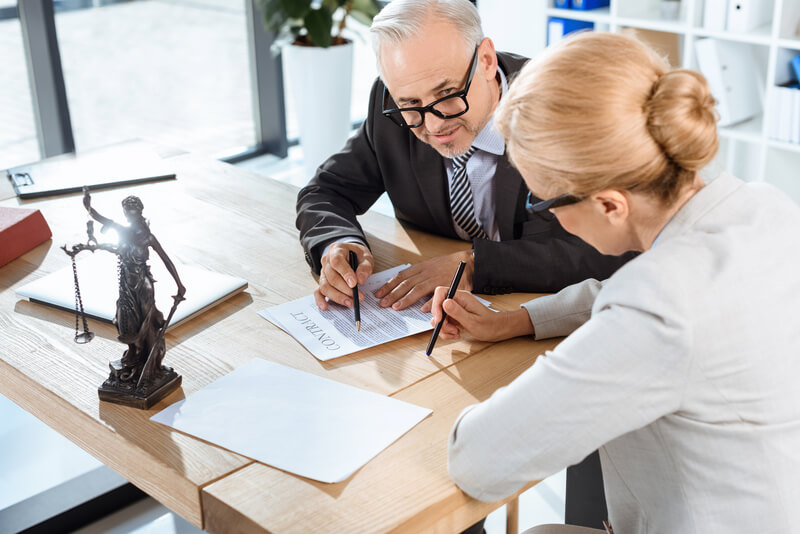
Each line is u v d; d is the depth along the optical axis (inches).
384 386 48.9
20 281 61.9
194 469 42.0
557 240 61.1
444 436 44.3
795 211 37.8
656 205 36.8
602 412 34.6
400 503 39.4
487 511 42.3
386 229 71.5
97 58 298.0
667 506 38.6
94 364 51.8
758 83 137.9
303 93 155.3
